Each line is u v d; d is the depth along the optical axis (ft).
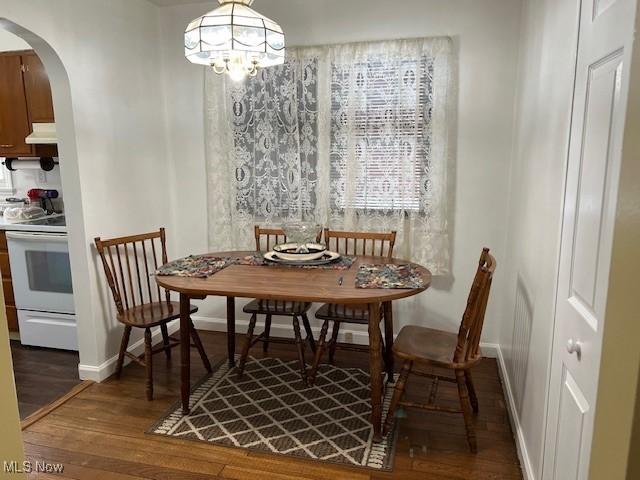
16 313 10.95
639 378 2.48
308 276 7.63
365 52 9.51
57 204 12.19
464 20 9.19
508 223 9.38
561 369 4.67
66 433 7.45
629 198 2.51
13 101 10.73
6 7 6.91
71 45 8.19
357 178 9.98
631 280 2.49
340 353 10.51
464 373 7.20
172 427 7.57
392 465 6.64
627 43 2.84
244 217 10.77
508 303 8.94
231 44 6.06
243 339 11.26
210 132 10.62
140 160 10.29
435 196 9.63
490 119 9.38
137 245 10.31
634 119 2.48
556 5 5.69
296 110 10.03
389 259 8.90
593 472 2.94
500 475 6.44
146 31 10.34
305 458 6.81
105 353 9.36
